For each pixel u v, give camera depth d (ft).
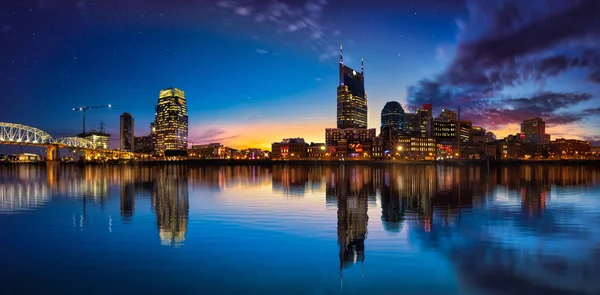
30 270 52.42
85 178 260.01
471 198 127.24
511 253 59.26
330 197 132.05
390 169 438.81
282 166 642.22
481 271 51.47
